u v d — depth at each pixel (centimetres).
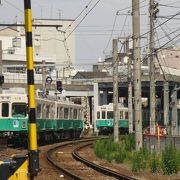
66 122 5419
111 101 8988
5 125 4109
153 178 2275
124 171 2597
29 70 1106
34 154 1085
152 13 3662
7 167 1083
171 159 2447
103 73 10625
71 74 11688
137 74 3048
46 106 4653
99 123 7631
